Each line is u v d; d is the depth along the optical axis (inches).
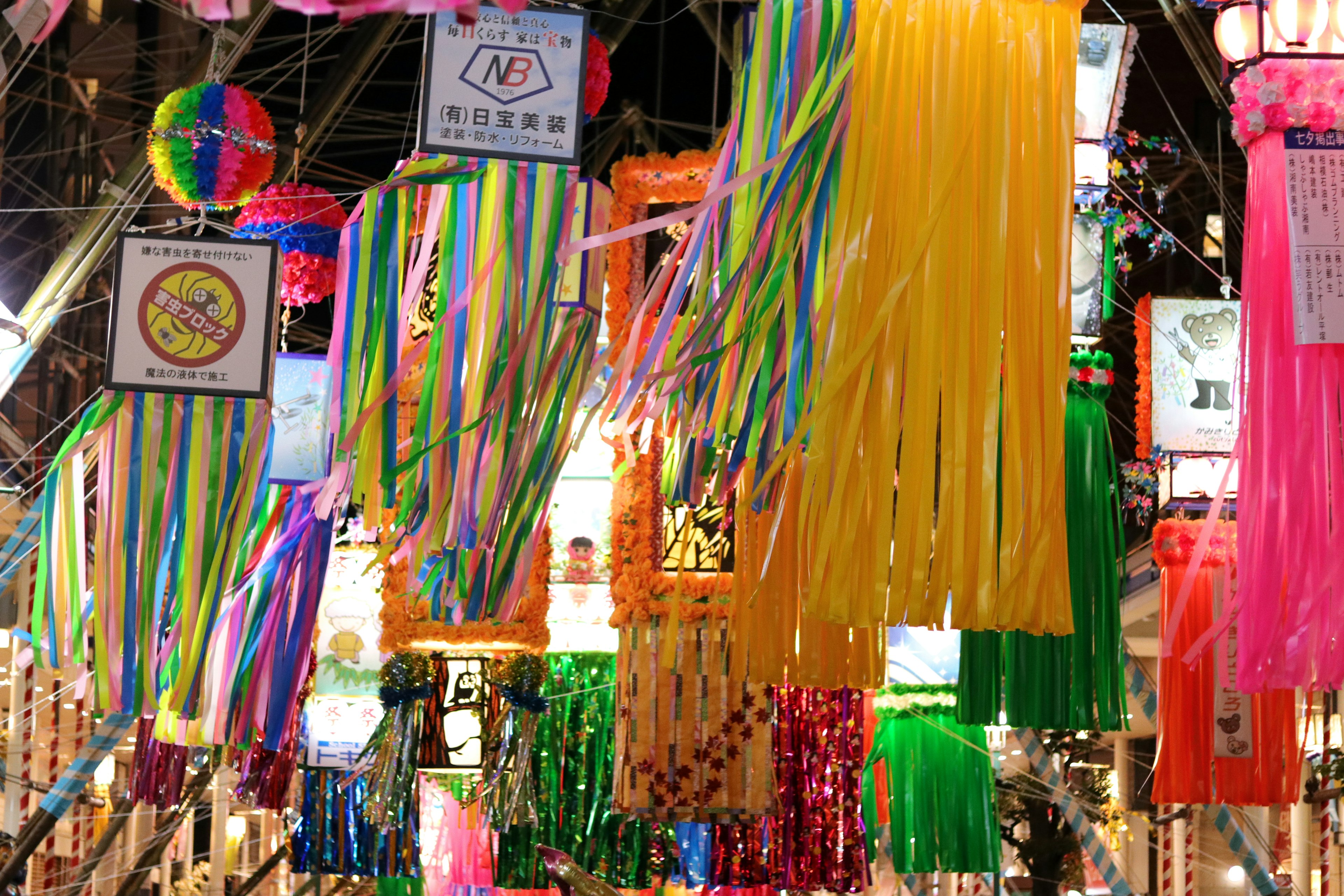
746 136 159.8
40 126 428.1
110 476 177.8
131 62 444.8
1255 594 166.4
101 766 498.6
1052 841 510.6
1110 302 225.0
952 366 148.7
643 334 189.5
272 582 207.6
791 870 273.9
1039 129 154.8
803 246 155.2
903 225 151.6
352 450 167.3
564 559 279.7
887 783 294.0
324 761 274.8
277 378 204.8
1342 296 163.0
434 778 316.8
